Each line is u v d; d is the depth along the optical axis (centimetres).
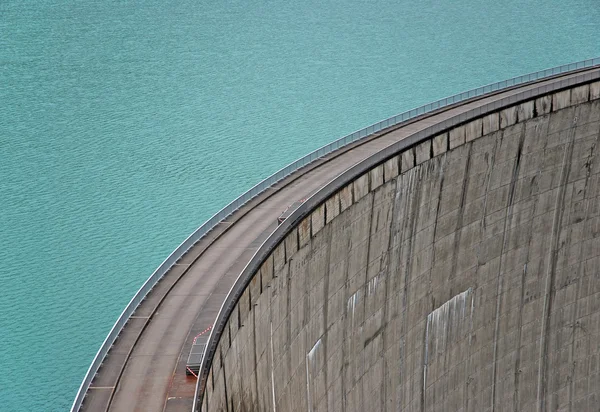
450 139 7606
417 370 7794
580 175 8744
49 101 18162
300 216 6094
